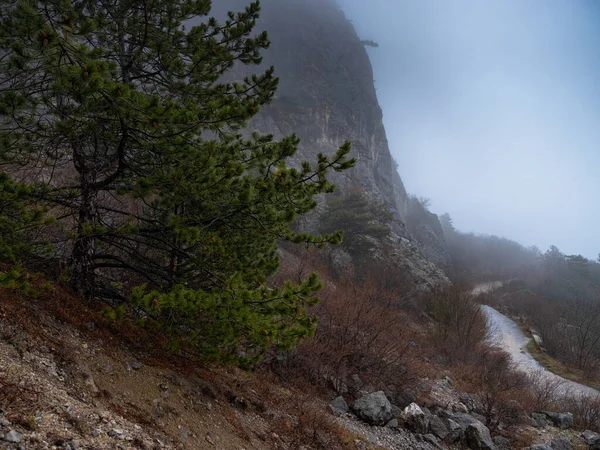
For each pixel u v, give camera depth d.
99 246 6.52
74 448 3.05
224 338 5.35
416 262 46.84
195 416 5.07
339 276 28.16
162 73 6.97
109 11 6.36
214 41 6.80
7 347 3.96
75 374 4.23
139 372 5.09
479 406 13.41
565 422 14.34
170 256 6.66
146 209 7.23
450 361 20.47
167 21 6.54
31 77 4.88
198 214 6.00
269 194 5.36
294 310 5.17
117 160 5.84
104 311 5.02
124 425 3.85
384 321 14.33
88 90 4.06
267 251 7.02
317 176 5.37
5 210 4.57
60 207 6.41
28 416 3.16
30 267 5.59
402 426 9.68
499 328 46.66
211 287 6.14
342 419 8.61
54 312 5.02
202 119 5.03
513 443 11.59
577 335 41.47
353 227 37.69
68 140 5.25
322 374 10.02
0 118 4.73
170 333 5.64
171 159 5.26
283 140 5.48
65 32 4.29
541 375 27.03
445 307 29.48
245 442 5.35
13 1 4.60
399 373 12.12
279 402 7.52
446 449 9.45
